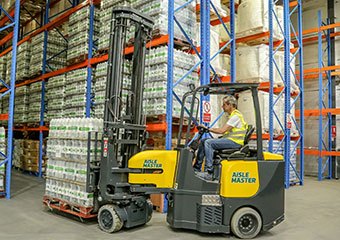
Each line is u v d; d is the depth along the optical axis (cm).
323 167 1226
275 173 499
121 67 542
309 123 1340
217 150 524
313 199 784
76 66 947
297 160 1356
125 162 537
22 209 622
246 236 475
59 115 1006
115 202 495
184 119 673
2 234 466
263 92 931
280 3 1362
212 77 771
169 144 630
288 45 986
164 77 653
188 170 494
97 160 542
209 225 476
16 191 816
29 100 1188
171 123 634
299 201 758
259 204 484
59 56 1136
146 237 468
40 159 1099
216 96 779
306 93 1361
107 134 514
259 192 486
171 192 504
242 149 503
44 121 1109
